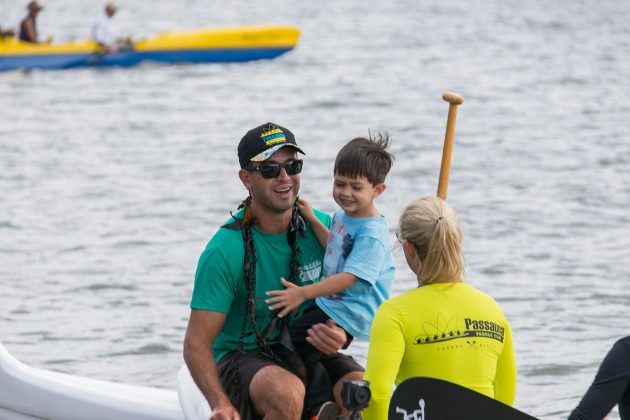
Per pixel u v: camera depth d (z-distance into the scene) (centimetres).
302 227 1256
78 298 2588
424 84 6675
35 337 2312
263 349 1245
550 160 4397
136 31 9600
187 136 4975
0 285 2689
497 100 6097
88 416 1362
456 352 1054
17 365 1401
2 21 9981
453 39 9025
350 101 6031
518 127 5222
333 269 1236
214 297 1223
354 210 1216
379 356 1045
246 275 1226
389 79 6850
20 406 1396
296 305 1199
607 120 5434
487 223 3328
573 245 3066
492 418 1033
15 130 5091
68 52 6775
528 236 3167
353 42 8762
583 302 2530
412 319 1050
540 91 6419
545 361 2125
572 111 5716
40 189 3859
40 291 2641
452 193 3781
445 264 1056
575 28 9862
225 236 1233
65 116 5484
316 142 4822
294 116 5572
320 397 1230
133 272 2805
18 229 3275
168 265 2875
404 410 1018
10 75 6675
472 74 7112
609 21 10406
